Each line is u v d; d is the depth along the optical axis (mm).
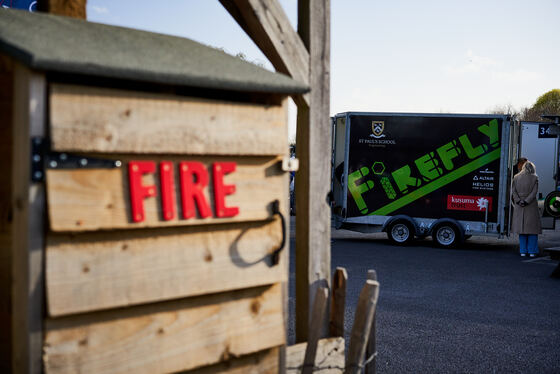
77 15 2500
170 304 1888
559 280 7582
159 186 1824
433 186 10805
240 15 2771
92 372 1699
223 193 1985
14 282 1661
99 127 1668
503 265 8820
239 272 2047
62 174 1613
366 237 12836
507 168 10375
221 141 1962
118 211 1723
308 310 2941
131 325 1789
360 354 2379
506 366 4164
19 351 1646
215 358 1998
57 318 1633
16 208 1640
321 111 2947
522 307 6020
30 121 1562
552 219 12680
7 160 1762
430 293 6637
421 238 11273
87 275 1672
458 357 4344
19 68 1619
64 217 1606
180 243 1890
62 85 1602
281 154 2158
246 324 2096
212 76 1844
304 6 2898
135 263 1776
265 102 2221
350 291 6656
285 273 2199
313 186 2922
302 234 2961
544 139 13312
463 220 10648
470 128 10547
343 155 11508
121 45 1878
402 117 10945
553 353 4492
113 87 1971
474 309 5887
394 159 11000
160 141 1800
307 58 2865
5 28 1683
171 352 1881
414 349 4520
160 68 1739
